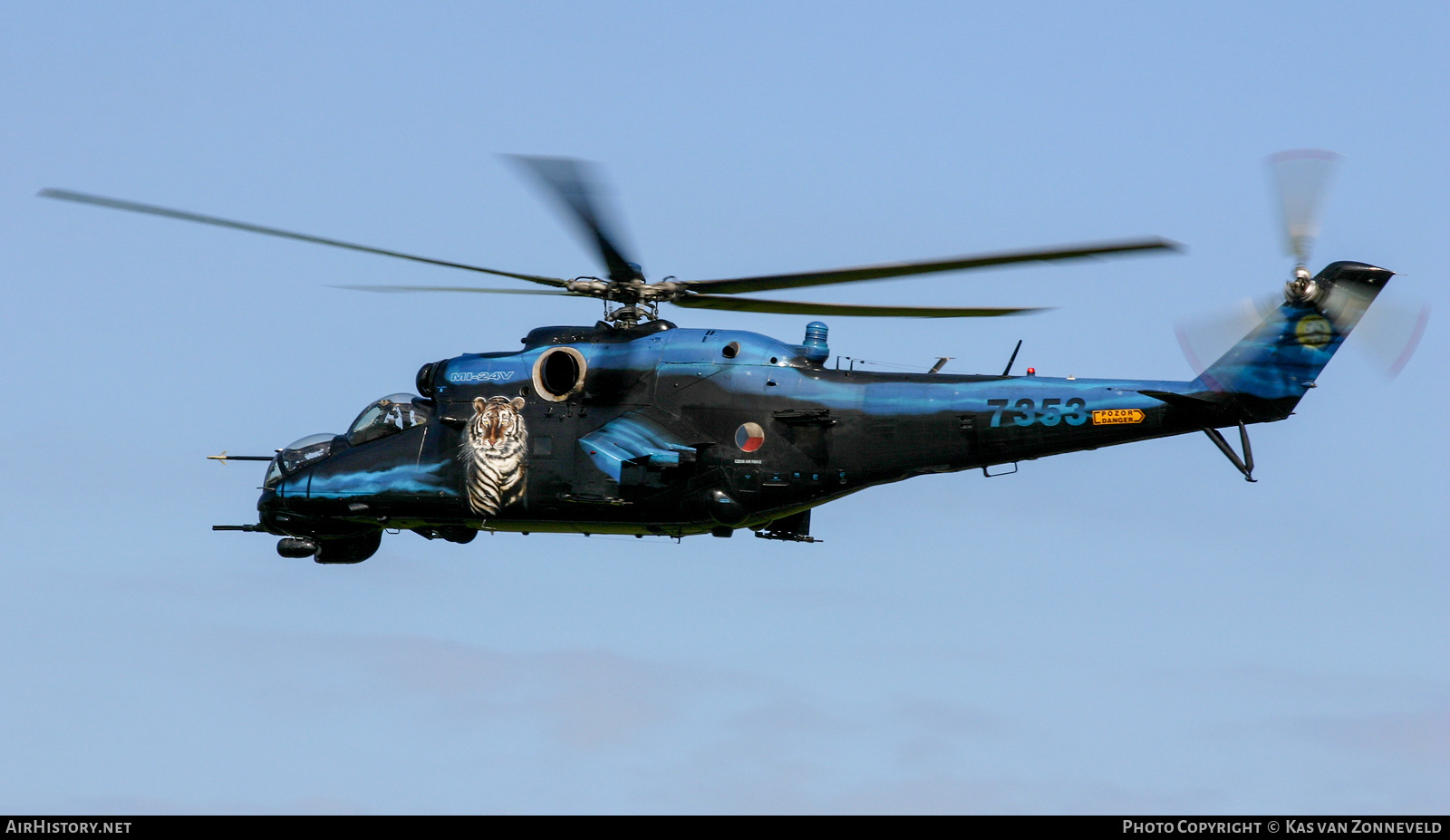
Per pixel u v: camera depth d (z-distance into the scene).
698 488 91.94
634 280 91.56
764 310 93.50
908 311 90.00
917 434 90.50
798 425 91.31
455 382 99.19
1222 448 87.75
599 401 94.38
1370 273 86.69
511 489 95.19
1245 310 88.25
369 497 99.62
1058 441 89.31
